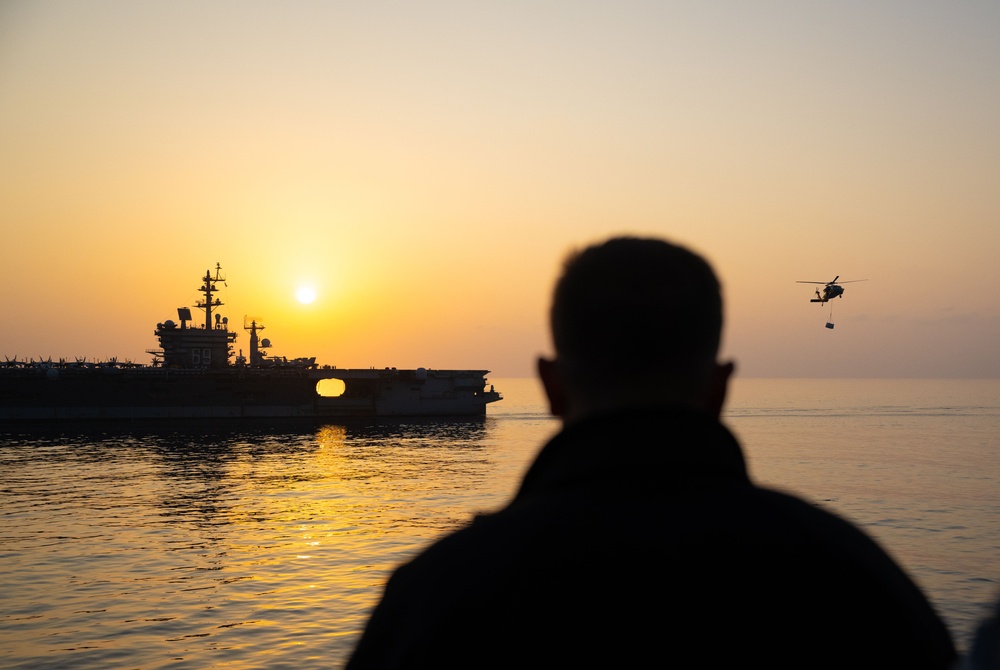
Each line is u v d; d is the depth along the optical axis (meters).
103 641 20.89
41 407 90.50
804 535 2.36
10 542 33.28
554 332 2.63
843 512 41.06
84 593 25.45
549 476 2.53
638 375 2.49
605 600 2.23
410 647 2.32
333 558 30.52
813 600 2.24
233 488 49.62
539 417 144.00
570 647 2.21
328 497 46.09
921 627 2.29
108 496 46.25
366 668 2.43
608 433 2.46
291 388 100.12
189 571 28.42
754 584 2.24
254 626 22.12
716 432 2.52
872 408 189.62
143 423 93.94
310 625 22.23
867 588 2.28
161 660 19.52
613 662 2.20
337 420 102.50
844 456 71.31
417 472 57.47
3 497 45.78
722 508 2.38
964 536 34.66
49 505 43.09
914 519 38.97
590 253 2.64
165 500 44.88
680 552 2.28
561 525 2.36
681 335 2.49
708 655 2.20
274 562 29.83
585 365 2.53
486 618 2.27
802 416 149.62
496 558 2.36
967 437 95.44
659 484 2.42
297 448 74.38
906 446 82.25
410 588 2.46
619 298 2.47
